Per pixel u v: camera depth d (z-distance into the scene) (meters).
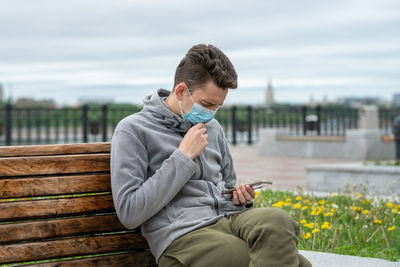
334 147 12.88
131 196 2.13
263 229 2.01
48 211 2.12
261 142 13.94
